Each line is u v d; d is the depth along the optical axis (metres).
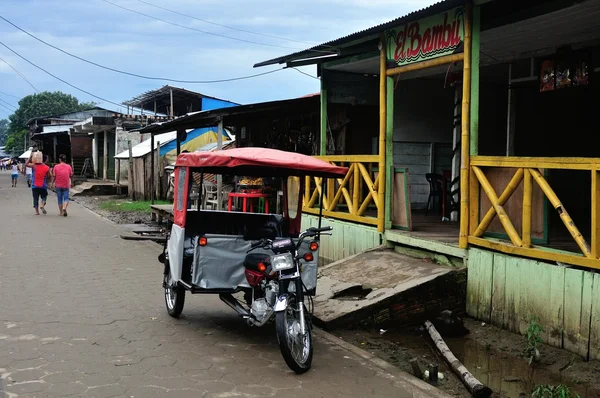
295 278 5.08
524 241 6.11
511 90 10.47
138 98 29.27
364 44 9.41
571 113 10.83
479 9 7.01
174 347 5.54
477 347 6.11
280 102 12.72
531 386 5.08
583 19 7.31
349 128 12.28
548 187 5.88
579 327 5.39
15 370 4.79
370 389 4.64
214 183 15.62
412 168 11.93
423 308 6.73
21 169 59.75
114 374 4.77
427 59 7.78
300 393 4.50
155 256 10.95
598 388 4.91
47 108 76.00
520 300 6.11
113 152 33.50
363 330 6.47
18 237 12.84
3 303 6.98
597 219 5.25
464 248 6.98
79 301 7.23
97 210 21.08
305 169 5.73
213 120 15.23
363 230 9.29
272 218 7.11
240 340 5.84
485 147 11.78
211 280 5.79
